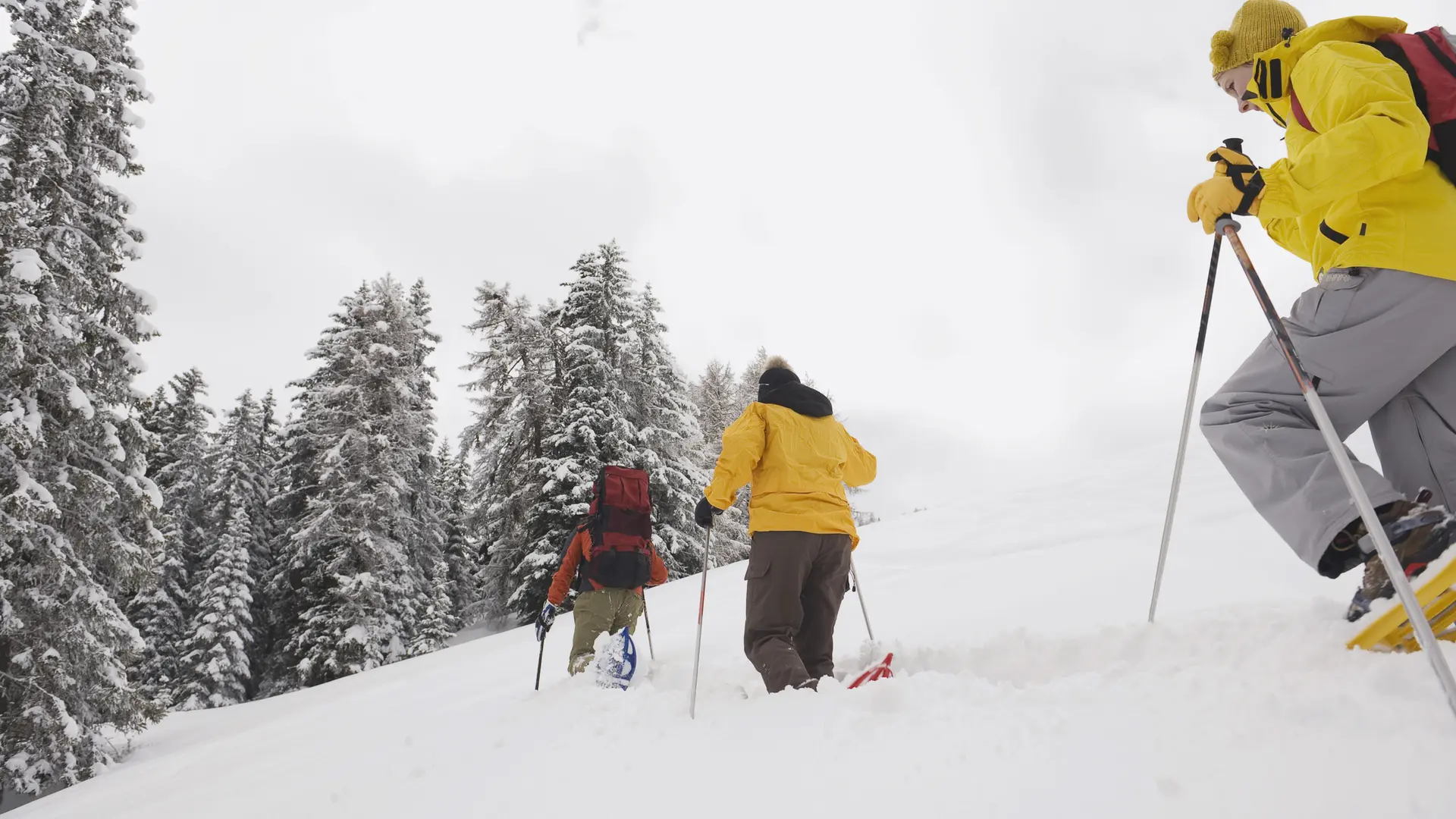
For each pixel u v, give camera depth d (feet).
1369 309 6.05
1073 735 5.70
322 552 75.00
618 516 16.92
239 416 93.45
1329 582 11.95
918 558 23.41
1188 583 13.23
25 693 34.22
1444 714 4.69
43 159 38.40
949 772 5.62
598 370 71.46
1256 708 5.33
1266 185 5.94
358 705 23.04
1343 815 4.10
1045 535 22.20
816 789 5.90
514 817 6.95
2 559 35.24
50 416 37.11
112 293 40.88
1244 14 7.19
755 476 11.15
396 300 80.53
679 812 6.13
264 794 11.34
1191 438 30.66
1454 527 5.40
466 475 118.32
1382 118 5.56
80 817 16.37
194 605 85.56
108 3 42.45
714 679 13.24
